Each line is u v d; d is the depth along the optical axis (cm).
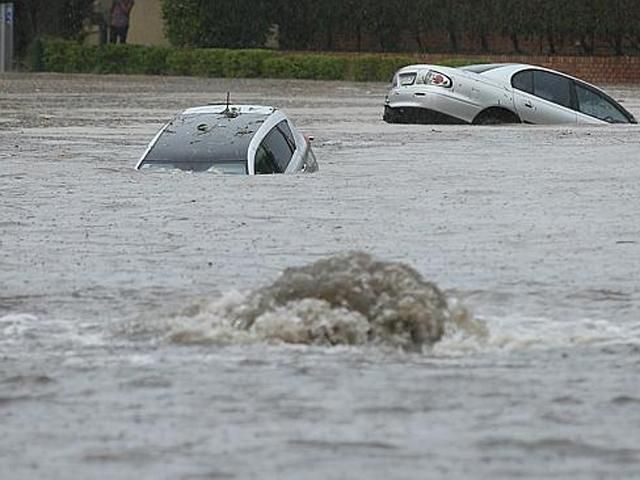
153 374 1978
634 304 2539
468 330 2273
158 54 15712
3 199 4094
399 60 15200
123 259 3033
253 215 3753
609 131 7069
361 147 6069
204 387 1897
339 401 1816
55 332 2297
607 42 16288
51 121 7831
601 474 1489
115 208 3897
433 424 1702
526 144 6206
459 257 3059
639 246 3222
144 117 8250
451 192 4306
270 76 15350
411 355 2127
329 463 1526
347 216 3738
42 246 3219
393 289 2277
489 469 1506
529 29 16025
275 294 2314
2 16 15675
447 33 16538
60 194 4222
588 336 2270
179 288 2684
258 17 16600
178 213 3791
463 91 7581
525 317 2422
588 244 3253
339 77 15200
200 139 4997
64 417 1742
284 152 4988
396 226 3544
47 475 1484
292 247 3198
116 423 1709
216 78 15075
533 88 7700
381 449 1586
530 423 1709
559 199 4125
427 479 1466
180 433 1659
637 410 1775
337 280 2277
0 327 2338
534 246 3222
